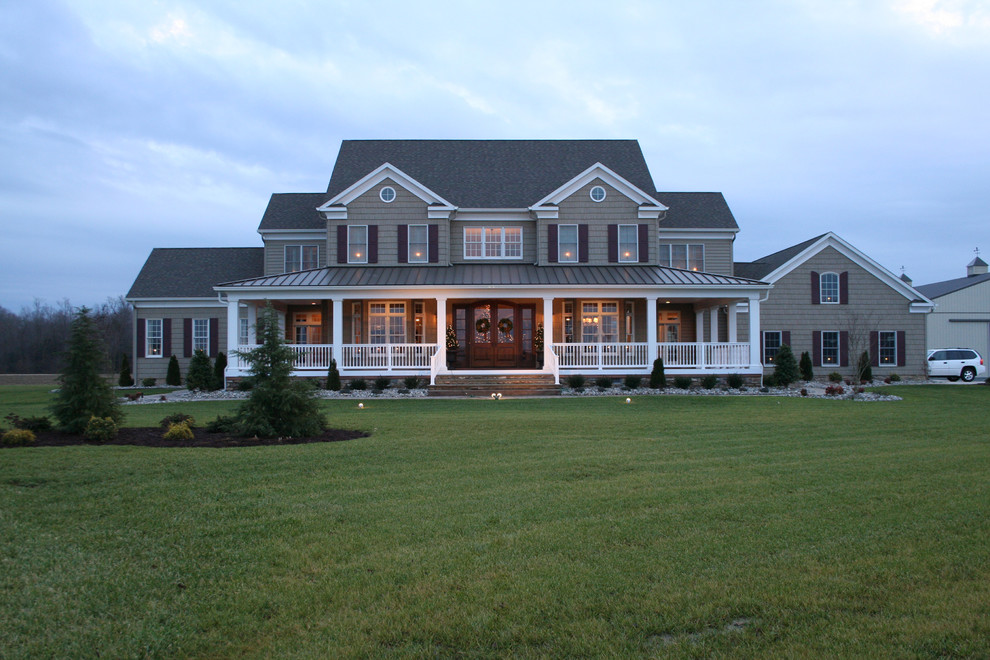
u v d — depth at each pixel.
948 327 35.84
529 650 3.83
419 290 23.06
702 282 23.64
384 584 4.74
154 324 29.95
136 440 10.81
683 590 4.60
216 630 4.10
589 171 26.70
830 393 20.83
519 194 28.20
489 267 26.53
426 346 23.72
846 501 6.86
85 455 9.23
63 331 67.62
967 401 19.14
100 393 11.63
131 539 5.69
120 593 4.60
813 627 4.07
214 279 30.55
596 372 23.48
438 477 8.03
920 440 11.01
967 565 5.02
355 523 6.13
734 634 3.99
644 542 5.58
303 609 4.36
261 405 11.21
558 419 14.05
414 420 13.92
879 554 5.27
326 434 11.70
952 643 3.85
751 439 11.11
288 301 26.45
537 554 5.31
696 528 5.95
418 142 31.02
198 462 8.82
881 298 29.75
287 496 7.09
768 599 4.46
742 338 29.41
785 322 29.56
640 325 27.20
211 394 22.14
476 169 29.50
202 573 4.97
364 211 26.55
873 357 29.58
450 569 5.00
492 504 6.77
